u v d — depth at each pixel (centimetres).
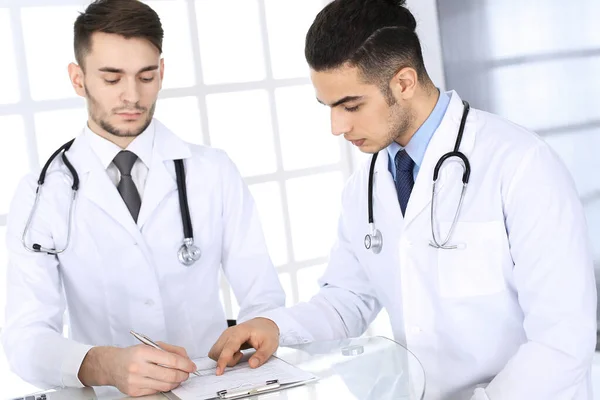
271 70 291
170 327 176
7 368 240
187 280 178
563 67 230
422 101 151
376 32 139
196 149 187
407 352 141
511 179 141
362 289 173
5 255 249
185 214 176
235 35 287
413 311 152
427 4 270
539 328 135
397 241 157
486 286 145
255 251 185
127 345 173
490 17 250
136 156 177
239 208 187
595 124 222
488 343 146
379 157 161
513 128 149
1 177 247
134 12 160
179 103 274
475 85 260
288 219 296
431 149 151
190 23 271
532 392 131
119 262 172
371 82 141
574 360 131
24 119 247
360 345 148
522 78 243
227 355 140
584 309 133
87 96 168
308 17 302
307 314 164
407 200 158
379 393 122
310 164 306
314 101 305
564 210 136
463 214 147
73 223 171
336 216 310
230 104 288
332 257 178
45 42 251
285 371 135
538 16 236
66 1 251
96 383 139
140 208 175
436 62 271
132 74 162
